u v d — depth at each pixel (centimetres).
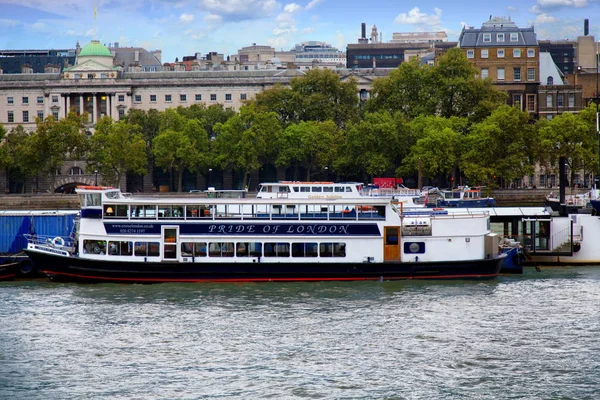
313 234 9788
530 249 10956
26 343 7681
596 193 12119
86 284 9788
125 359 7294
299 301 8975
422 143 19438
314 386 6725
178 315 8500
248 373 6981
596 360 7244
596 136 18888
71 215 10675
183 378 6888
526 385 6750
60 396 6550
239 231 9775
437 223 9894
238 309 8688
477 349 7500
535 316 8450
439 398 6512
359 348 7519
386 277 9862
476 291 9419
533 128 19050
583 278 10138
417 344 7631
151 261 9744
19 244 10575
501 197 18800
